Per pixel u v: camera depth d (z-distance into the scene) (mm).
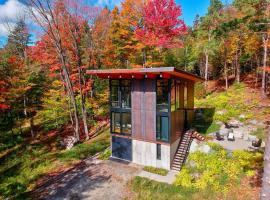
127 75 15734
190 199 11516
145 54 26938
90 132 25625
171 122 14797
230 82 36344
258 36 25922
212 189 12039
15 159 20531
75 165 16969
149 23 22953
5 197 13617
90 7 22328
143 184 13164
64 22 20969
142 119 15719
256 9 13633
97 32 23719
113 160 17109
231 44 30578
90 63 24812
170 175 14180
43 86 30469
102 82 30359
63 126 28438
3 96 22094
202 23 31125
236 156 14438
